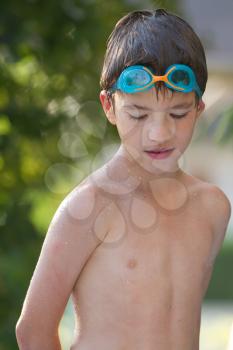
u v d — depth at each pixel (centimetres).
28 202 609
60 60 646
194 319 310
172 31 300
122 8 692
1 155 630
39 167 680
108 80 304
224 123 412
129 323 298
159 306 300
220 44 1316
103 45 665
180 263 308
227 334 916
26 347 311
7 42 600
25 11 620
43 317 305
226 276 1519
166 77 284
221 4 1473
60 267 300
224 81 1269
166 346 299
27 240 601
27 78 659
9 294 584
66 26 647
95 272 301
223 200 329
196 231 316
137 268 300
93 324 301
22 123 641
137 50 293
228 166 1583
